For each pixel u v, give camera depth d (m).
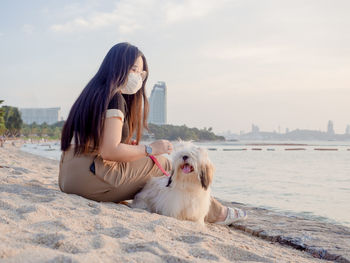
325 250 3.66
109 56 3.59
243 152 59.97
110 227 2.81
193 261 2.17
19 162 13.63
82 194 3.80
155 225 2.96
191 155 3.60
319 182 13.62
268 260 2.53
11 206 3.07
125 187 3.88
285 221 5.29
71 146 3.68
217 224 4.54
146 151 3.55
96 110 3.35
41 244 2.22
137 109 3.92
